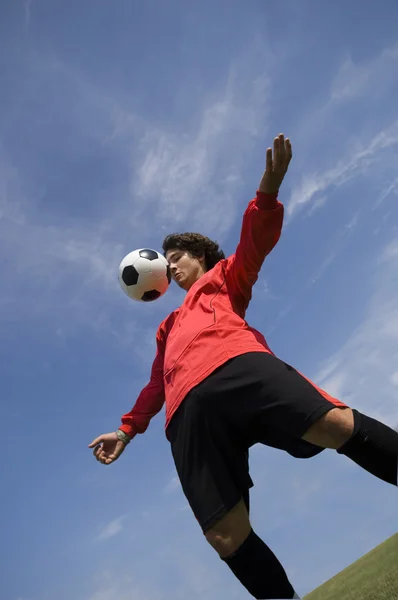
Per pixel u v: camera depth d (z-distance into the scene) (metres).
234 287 2.58
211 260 3.07
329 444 1.98
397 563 3.79
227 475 2.09
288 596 1.95
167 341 2.54
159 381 2.95
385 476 1.94
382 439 1.91
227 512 2.01
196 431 2.12
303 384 2.03
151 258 3.23
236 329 2.30
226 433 2.12
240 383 2.07
